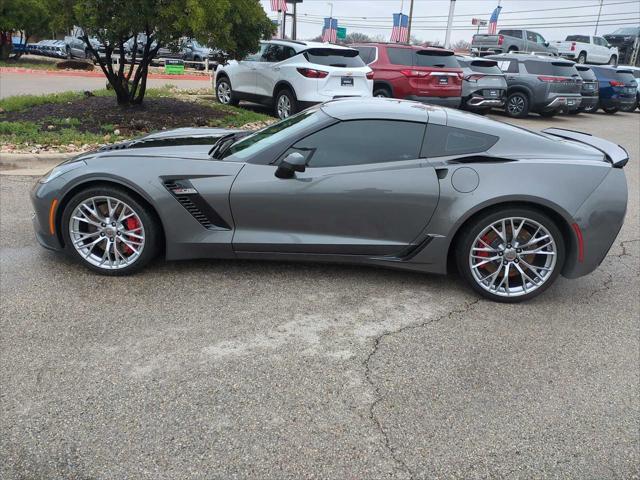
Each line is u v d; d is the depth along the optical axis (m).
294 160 3.80
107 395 2.81
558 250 3.93
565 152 4.03
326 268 4.50
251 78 12.14
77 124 9.22
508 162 3.91
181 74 23.98
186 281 4.14
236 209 3.99
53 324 3.46
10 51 24.94
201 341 3.34
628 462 2.54
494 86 15.27
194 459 2.43
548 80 16.02
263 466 2.40
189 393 2.85
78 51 29.36
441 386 3.03
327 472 2.39
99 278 4.12
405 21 34.66
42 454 2.42
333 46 11.17
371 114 4.03
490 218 3.89
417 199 3.91
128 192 3.97
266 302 3.88
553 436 2.68
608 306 4.12
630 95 20.34
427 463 2.47
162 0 8.76
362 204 3.94
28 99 11.03
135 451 2.46
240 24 10.91
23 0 22.77
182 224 4.00
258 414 2.72
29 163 7.40
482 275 4.09
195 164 4.03
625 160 3.99
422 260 4.07
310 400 2.85
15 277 4.07
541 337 3.61
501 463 2.50
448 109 4.40
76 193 4.04
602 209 3.86
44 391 2.83
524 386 3.06
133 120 9.47
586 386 3.09
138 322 3.53
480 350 3.41
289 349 3.31
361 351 3.33
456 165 3.92
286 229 4.05
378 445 2.56
